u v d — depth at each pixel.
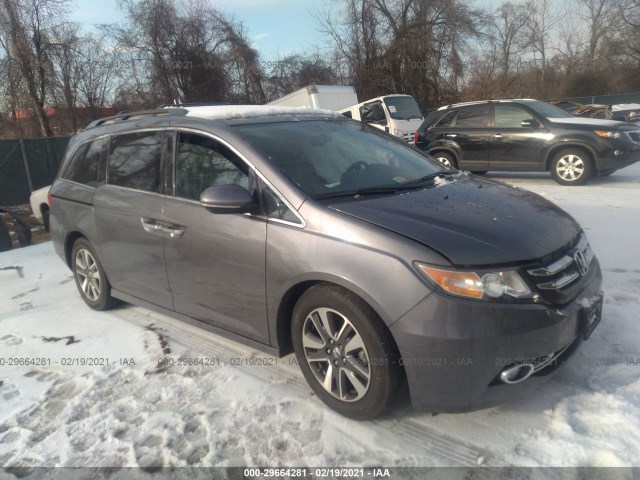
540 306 2.46
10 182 14.98
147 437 2.79
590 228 6.08
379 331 2.54
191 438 2.76
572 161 9.17
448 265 2.42
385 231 2.60
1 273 6.12
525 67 40.72
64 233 4.67
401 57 27.56
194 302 3.49
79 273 4.69
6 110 23.47
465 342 2.37
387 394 2.58
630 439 2.41
